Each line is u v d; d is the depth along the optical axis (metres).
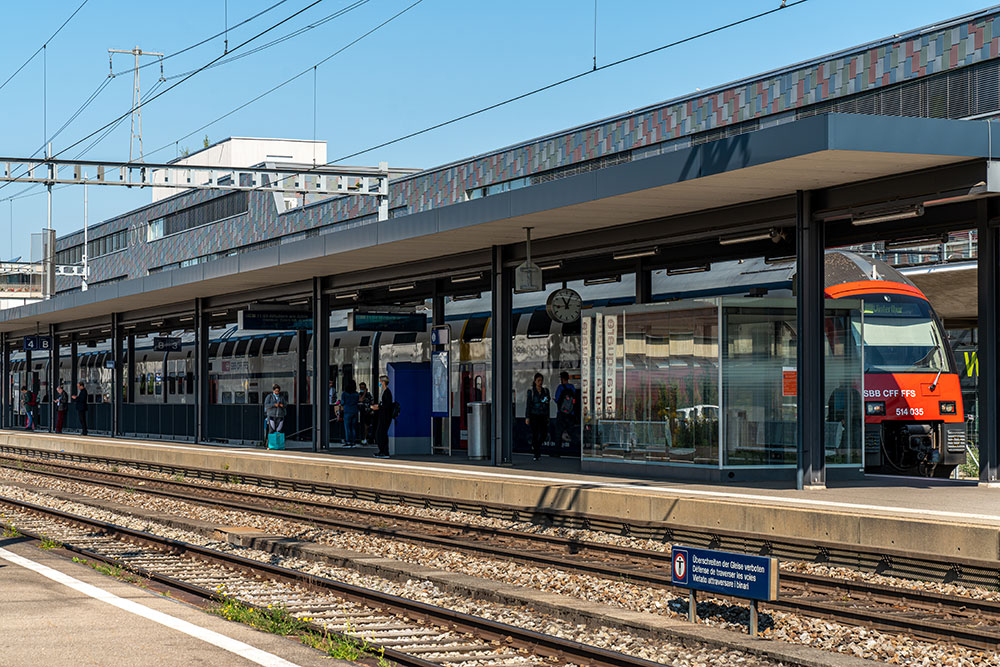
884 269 20.02
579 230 19.30
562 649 8.30
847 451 16.98
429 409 25.72
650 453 17.91
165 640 8.18
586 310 19.30
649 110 36.81
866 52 30.39
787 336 17.12
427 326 27.81
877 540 11.88
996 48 27.00
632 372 18.25
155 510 19.66
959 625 9.07
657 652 8.46
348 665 7.65
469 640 8.88
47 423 45.44
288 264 24.38
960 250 27.75
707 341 16.88
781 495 14.70
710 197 16.14
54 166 25.98
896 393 19.22
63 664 7.45
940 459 19.52
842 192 15.27
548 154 40.53
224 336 37.47
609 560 12.91
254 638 8.33
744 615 9.74
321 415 27.14
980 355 15.38
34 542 14.47
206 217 62.12
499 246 21.28
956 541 11.12
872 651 8.60
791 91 32.38
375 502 20.06
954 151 13.31
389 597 9.98
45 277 57.94
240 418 31.22
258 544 14.45
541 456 24.41
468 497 18.02
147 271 69.00
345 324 32.06
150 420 36.78
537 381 22.92
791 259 20.31
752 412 16.91
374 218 48.56
